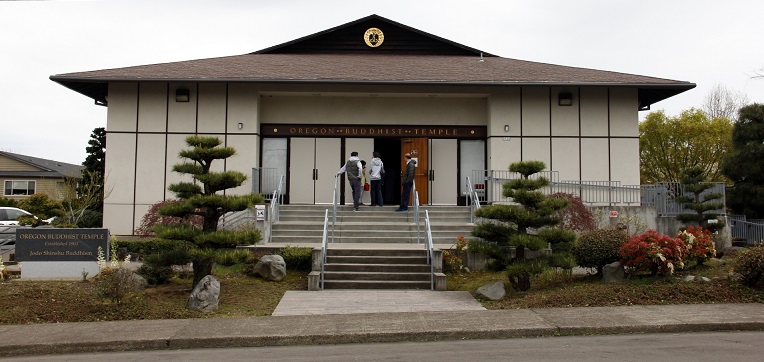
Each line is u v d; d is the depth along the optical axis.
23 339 9.19
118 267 12.95
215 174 12.54
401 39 27.48
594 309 10.84
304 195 22.31
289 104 22.52
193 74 21.05
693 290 11.69
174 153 21.16
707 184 19.94
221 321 10.28
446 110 22.72
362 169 20.94
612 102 21.75
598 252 13.23
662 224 19.78
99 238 13.84
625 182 21.55
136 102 21.20
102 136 32.16
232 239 12.10
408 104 22.70
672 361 7.57
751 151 27.23
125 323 10.24
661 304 11.20
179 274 14.24
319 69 22.61
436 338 9.34
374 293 13.00
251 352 8.66
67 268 13.71
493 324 9.79
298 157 22.41
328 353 8.48
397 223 18.25
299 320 10.29
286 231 17.92
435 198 22.48
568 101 21.64
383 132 22.59
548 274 13.76
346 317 10.50
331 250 14.83
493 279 14.34
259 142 22.09
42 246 13.73
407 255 14.83
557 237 12.55
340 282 13.58
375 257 14.63
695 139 37.50
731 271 13.33
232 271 14.21
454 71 22.83
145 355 8.59
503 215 12.70
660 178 39.88
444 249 15.70
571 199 17.89
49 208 31.72
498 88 21.75
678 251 12.78
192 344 9.09
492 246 12.83
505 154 21.64
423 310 11.12
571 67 24.80
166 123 21.20
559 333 9.49
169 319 10.54
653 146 38.91
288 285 13.83
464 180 22.56
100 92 22.61
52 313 10.76
